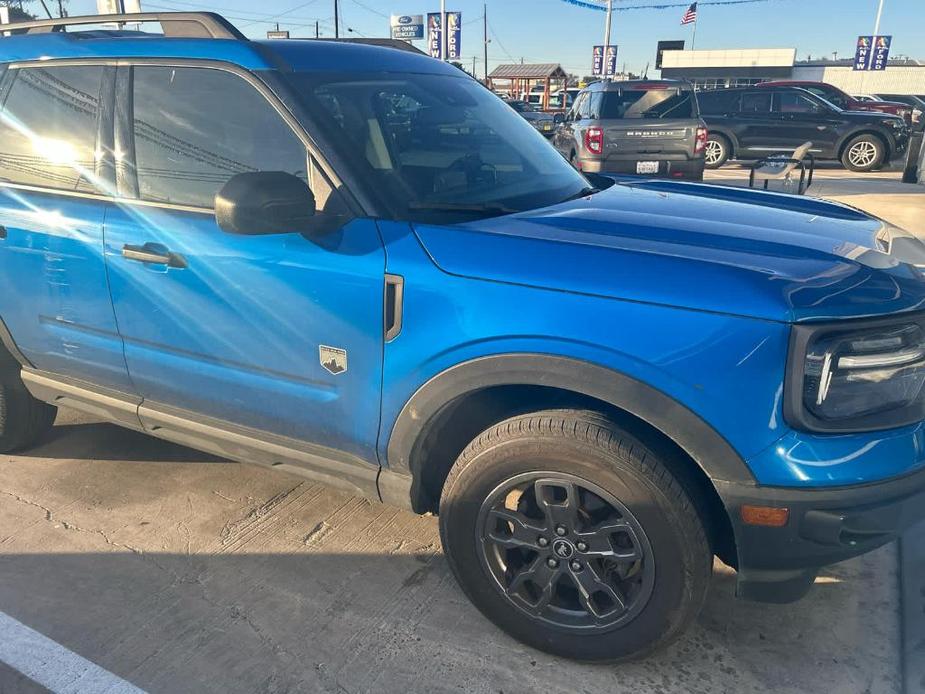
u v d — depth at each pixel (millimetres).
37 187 3023
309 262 2332
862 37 38031
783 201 2961
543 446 2121
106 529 3105
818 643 2457
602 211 2516
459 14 29016
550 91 44875
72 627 2541
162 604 2656
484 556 2375
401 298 2205
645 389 1953
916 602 2611
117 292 2805
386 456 2428
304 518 3199
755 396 1875
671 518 2031
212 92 2598
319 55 2713
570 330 2004
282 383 2533
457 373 2162
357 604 2664
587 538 2191
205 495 3369
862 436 1919
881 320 1902
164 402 2945
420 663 2385
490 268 2104
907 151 12820
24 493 3377
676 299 1928
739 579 2119
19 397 3516
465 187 2576
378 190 2375
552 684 2301
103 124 2824
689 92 9781
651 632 2186
